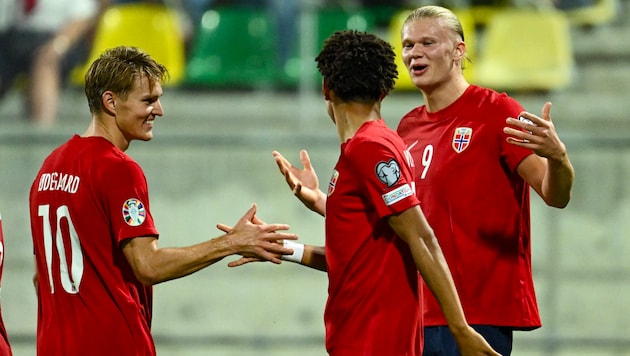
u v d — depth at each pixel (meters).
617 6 34.06
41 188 12.95
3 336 13.83
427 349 14.32
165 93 31.67
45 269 12.93
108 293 12.64
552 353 24.41
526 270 14.26
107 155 12.58
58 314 12.80
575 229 25.45
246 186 26.06
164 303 25.62
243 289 25.66
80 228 12.55
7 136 25.86
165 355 25.00
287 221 26.03
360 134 11.97
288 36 31.69
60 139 25.98
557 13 32.59
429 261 11.74
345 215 12.12
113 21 31.91
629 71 32.94
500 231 13.95
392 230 12.15
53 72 30.30
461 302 13.99
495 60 31.97
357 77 12.08
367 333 12.09
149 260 12.36
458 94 14.27
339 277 12.27
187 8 32.44
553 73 31.73
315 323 25.55
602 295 25.14
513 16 32.34
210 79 31.97
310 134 26.30
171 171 26.08
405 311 12.16
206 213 26.00
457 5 32.25
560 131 27.88
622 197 25.47
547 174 12.86
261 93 31.89
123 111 12.73
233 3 32.53
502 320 13.97
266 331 25.52
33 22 30.41
